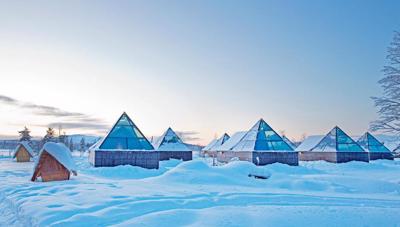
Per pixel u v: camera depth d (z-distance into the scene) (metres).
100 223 9.45
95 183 18.56
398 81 24.64
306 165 45.38
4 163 46.56
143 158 32.28
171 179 20.44
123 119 33.38
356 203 13.91
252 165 23.75
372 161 56.81
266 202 13.61
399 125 24.67
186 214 10.38
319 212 11.01
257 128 43.59
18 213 11.32
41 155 20.30
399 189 19.55
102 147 31.33
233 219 9.86
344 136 51.88
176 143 45.09
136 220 9.65
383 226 9.46
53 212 10.39
